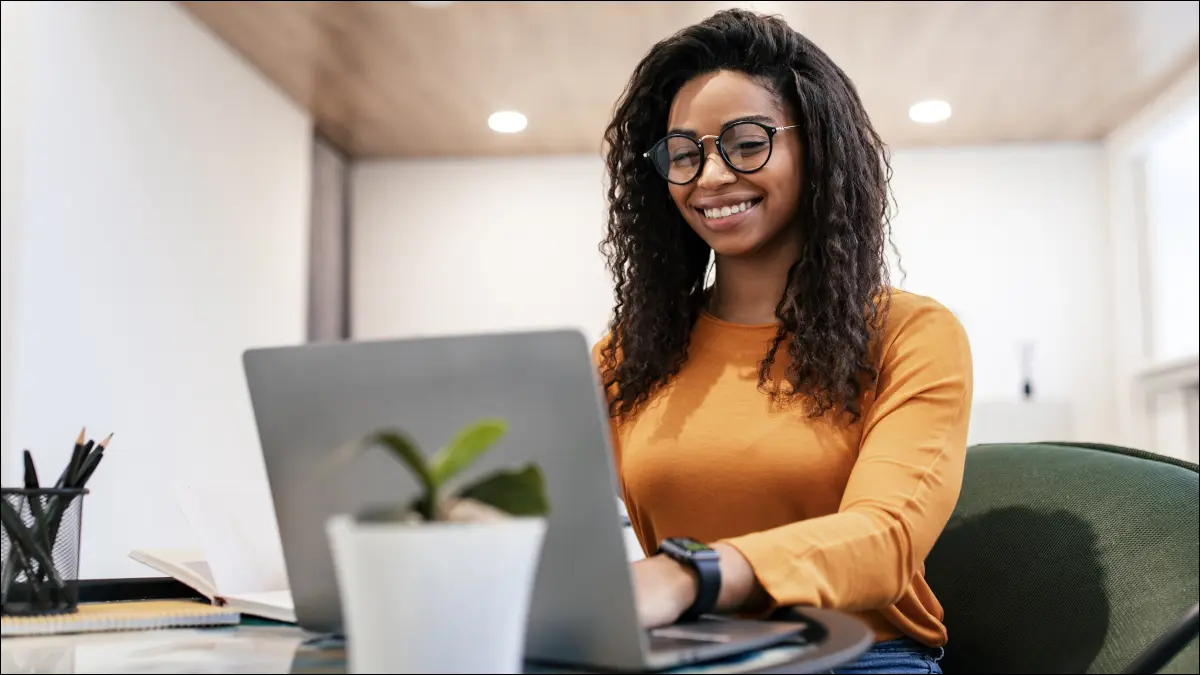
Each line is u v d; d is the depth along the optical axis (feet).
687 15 13.05
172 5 12.73
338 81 15.35
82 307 11.07
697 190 4.62
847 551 3.27
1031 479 4.58
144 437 12.09
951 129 17.53
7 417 9.97
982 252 18.22
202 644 2.88
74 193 10.98
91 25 11.30
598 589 2.46
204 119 13.55
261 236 15.05
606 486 2.41
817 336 4.36
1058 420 17.17
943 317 4.27
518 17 13.12
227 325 14.07
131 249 11.95
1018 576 4.34
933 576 4.77
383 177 19.16
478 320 18.80
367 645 2.01
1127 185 17.34
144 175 12.21
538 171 19.01
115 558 11.47
